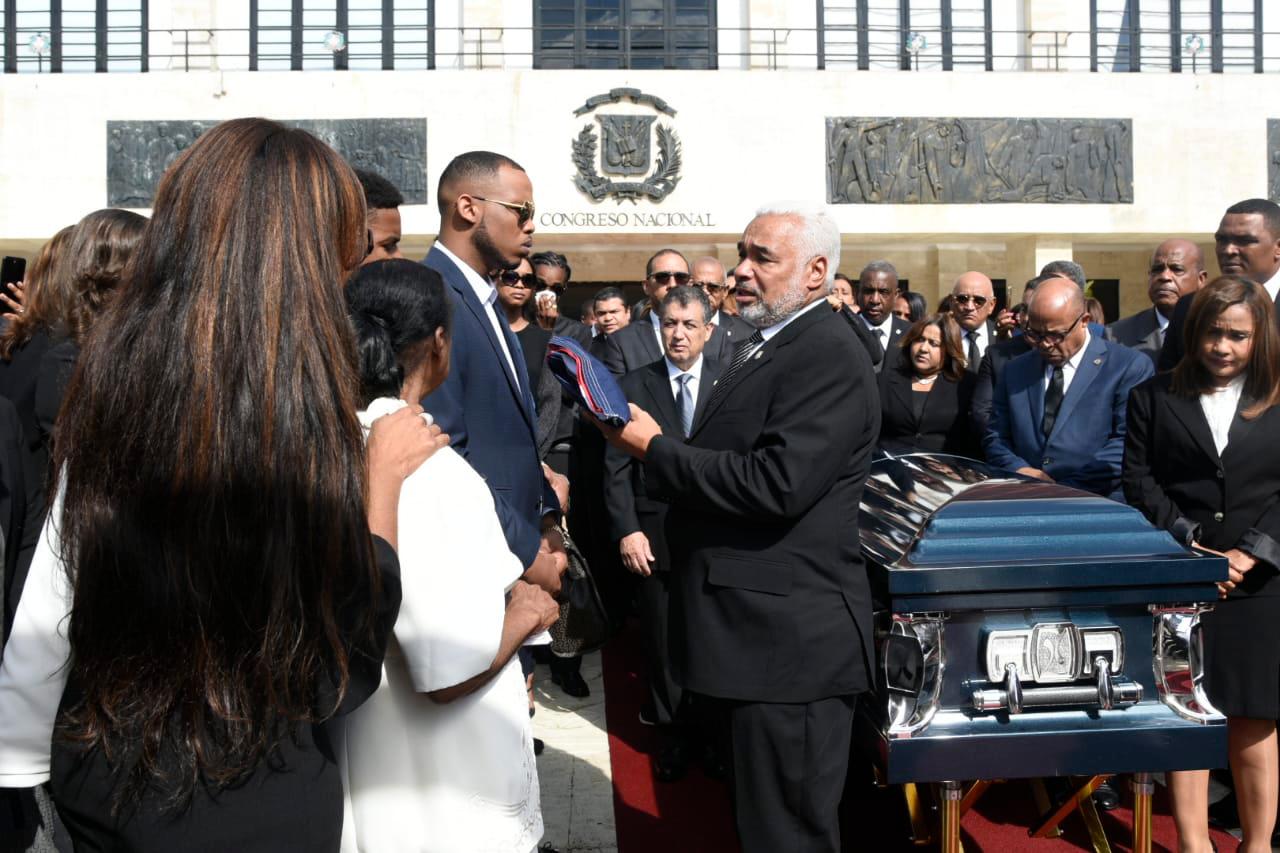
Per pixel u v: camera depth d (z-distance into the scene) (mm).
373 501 1384
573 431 5324
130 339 1251
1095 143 16109
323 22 16547
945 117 15953
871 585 2629
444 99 15477
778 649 2365
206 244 1257
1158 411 3170
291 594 1237
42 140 15328
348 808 1575
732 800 2484
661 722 3760
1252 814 2936
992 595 2410
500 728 1622
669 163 15547
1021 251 16953
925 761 2402
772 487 2307
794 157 15789
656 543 3926
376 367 1615
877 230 15953
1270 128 16203
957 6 17031
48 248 2521
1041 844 3164
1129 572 2434
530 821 1661
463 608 1502
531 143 15492
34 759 1335
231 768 1246
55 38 16344
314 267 1292
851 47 16922
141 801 1238
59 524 1318
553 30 16688
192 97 15398
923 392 4957
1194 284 5012
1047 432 4059
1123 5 17000
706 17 16781
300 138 1357
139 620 1222
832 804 2365
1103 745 2441
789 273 2494
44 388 2367
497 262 2707
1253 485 2980
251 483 1213
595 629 3031
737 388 2529
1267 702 2852
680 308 4242
